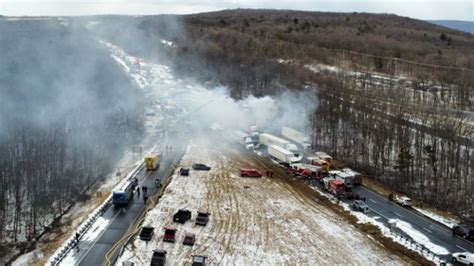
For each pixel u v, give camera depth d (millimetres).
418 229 77812
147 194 91438
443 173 97938
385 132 110438
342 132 126250
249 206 87438
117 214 81375
